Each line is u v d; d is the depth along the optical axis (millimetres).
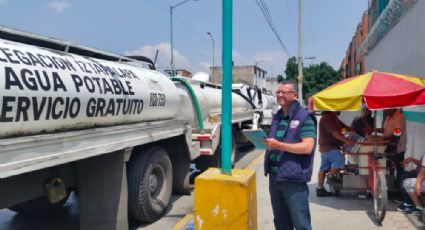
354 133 7555
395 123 7184
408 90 6332
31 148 3848
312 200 7547
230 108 4266
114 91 5402
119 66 6059
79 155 4551
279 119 4426
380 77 6695
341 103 6645
